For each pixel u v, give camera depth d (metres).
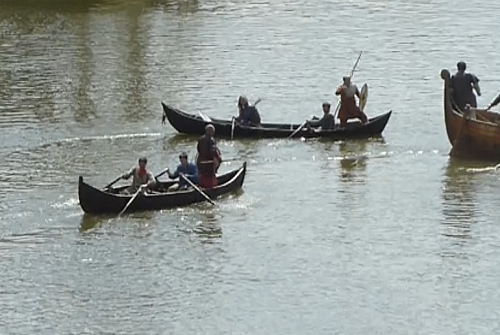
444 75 79.38
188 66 113.38
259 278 56.94
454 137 79.44
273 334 50.41
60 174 75.56
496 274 57.25
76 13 148.75
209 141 69.19
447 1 160.38
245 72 110.19
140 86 104.00
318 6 155.62
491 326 51.19
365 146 83.00
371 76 108.62
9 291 55.31
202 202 68.31
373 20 143.50
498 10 151.00
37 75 109.12
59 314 52.66
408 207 68.19
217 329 50.97
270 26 138.25
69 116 92.44
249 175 75.38
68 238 62.56
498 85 105.06
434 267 58.28
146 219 65.50
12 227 64.25
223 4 157.00
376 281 56.47
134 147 83.06
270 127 85.88
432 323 51.53
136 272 57.78
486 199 69.50
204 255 60.09
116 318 52.22
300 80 106.75
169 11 150.62
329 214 67.00
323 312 52.78
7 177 74.75
